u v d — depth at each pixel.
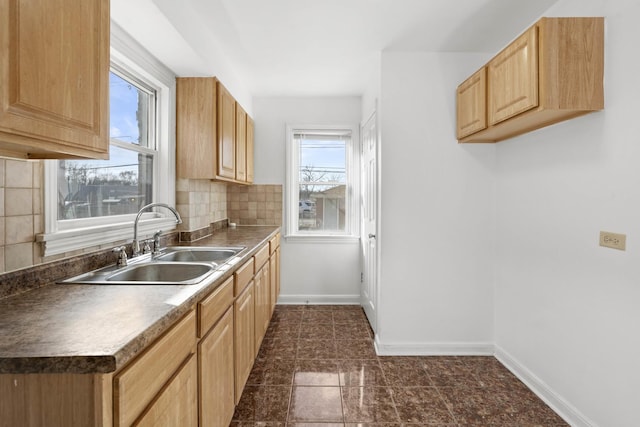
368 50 2.56
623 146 1.49
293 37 2.36
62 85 0.92
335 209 3.84
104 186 1.82
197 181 2.63
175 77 2.36
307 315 3.38
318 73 3.02
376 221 2.78
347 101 3.70
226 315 1.57
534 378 2.09
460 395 2.03
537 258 2.08
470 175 2.58
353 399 1.98
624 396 1.49
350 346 2.70
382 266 2.59
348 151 3.80
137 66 1.92
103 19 1.09
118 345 0.74
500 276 2.51
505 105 1.89
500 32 2.28
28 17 0.81
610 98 1.55
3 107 0.75
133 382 0.79
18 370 0.69
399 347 2.59
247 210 3.72
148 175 2.24
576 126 1.75
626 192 1.48
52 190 1.29
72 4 0.95
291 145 3.75
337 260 3.74
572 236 1.79
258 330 2.38
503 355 2.46
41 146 0.88
